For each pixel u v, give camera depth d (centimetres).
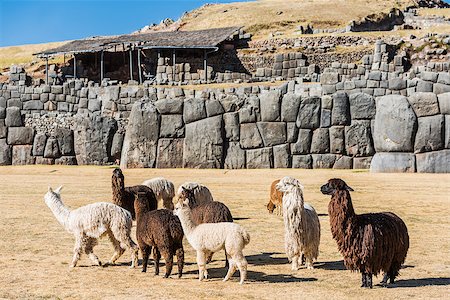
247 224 1627
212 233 1019
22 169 3462
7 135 3891
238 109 3456
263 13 8006
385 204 2005
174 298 928
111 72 5522
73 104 3991
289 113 3400
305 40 5831
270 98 3412
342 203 980
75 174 3123
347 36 5797
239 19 7919
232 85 4088
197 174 3067
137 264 1154
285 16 7800
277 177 2914
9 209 1873
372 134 3388
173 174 3066
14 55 7525
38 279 1058
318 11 7962
